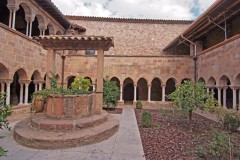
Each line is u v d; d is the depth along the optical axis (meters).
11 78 10.40
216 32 15.56
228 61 11.63
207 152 5.38
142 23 23.05
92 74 17.61
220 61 12.62
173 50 22.12
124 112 13.37
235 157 5.05
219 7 11.48
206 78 14.75
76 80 10.37
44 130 6.77
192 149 5.86
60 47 9.23
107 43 8.96
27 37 11.97
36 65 13.20
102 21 22.56
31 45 12.53
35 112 8.41
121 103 17.56
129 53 22.19
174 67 17.33
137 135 7.43
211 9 11.39
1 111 2.96
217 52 13.04
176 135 7.52
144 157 5.28
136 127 8.77
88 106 8.19
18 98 15.27
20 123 7.88
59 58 16.86
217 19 12.57
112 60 17.75
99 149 5.89
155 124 9.49
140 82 21.28
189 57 17.23
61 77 17.31
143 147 6.11
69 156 5.34
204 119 11.07
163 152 5.64
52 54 9.29
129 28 22.78
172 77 17.33
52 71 9.29
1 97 2.98
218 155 4.94
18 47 11.06
